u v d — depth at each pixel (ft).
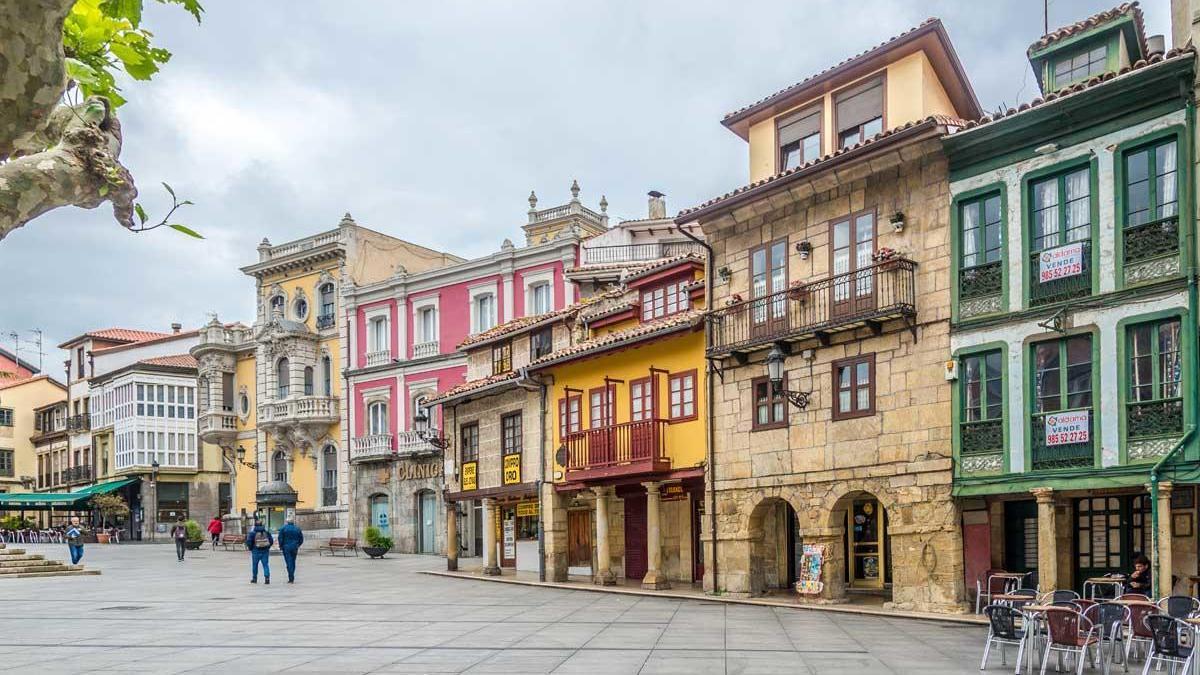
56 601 73.61
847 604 64.54
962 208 60.85
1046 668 39.27
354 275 158.20
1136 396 51.96
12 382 255.29
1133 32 60.34
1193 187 50.39
